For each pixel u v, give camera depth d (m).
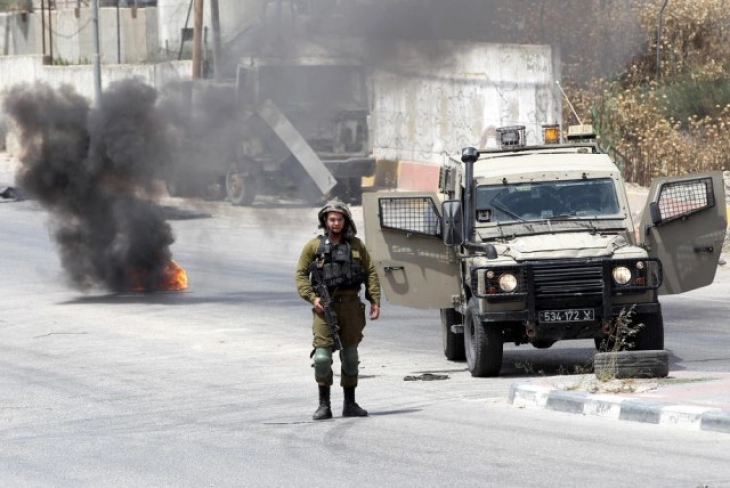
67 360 36.81
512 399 27.31
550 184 33.28
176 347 38.91
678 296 49.47
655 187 32.44
